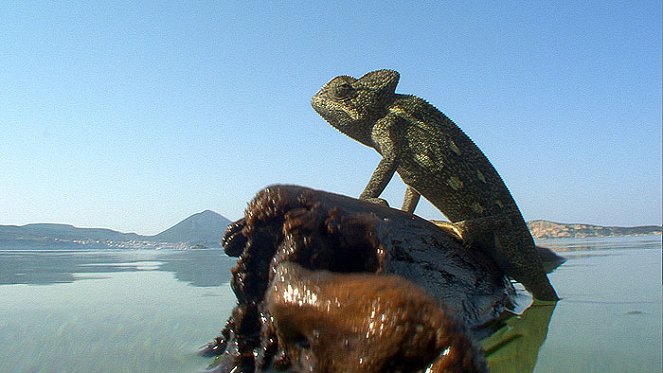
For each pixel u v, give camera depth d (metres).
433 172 0.29
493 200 0.29
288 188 0.17
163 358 0.17
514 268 0.29
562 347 0.18
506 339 0.20
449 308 0.10
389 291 0.10
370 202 0.23
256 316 0.16
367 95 0.31
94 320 0.24
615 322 0.23
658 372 0.15
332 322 0.10
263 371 0.14
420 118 0.30
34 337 0.20
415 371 0.09
